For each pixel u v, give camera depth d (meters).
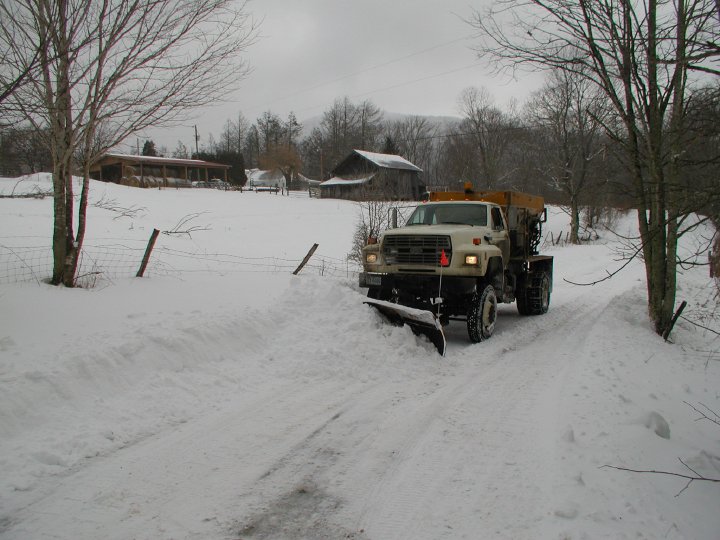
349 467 4.11
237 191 51.50
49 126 8.29
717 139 4.39
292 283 9.00
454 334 9.16
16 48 7.13
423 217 9.71
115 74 8.15
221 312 7.34
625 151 8.33
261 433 4.70
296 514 3.46
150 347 5.82
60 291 8.07
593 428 4.69
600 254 25.25
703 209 4.36
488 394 5.83
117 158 45.34
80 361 5.16
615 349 7.33
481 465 4.13
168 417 4.92
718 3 4.55
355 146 88.56
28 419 4.41
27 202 21.31
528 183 50.16
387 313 7.99
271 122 101.44
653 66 7.10
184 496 3.63
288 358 6.61
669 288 8.55
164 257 14.40
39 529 3.19
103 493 3.62
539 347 8.06
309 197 53.03
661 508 3.58
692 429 5.14
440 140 77.56
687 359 7.46
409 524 3.36
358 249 15.88
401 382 6.26
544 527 3.27
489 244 8.76
